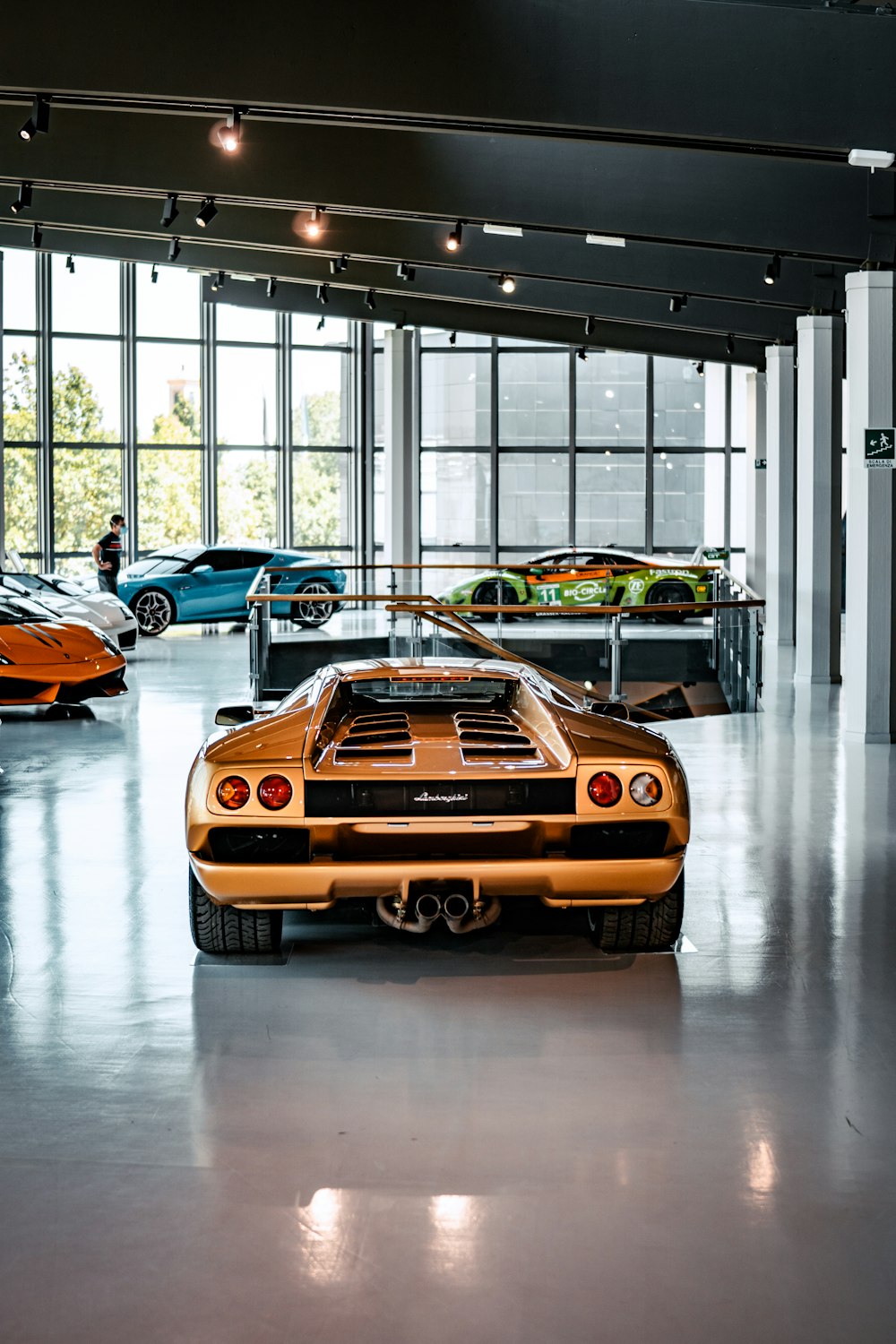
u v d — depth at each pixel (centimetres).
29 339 2294
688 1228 257
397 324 1698
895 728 973
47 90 675
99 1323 226
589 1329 223
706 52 679
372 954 446
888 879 558
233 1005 394
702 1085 331
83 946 457
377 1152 292
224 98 673
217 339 2430
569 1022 378
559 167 1002
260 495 2492
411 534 2164
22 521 2314
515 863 392
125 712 1111
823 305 1301
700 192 979
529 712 466
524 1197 270
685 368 2350
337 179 1007
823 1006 393
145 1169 284
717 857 600
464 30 674
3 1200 270
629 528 2375
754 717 1112
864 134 689
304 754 404
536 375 2353
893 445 950
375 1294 234
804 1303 231
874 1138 299
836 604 1355
